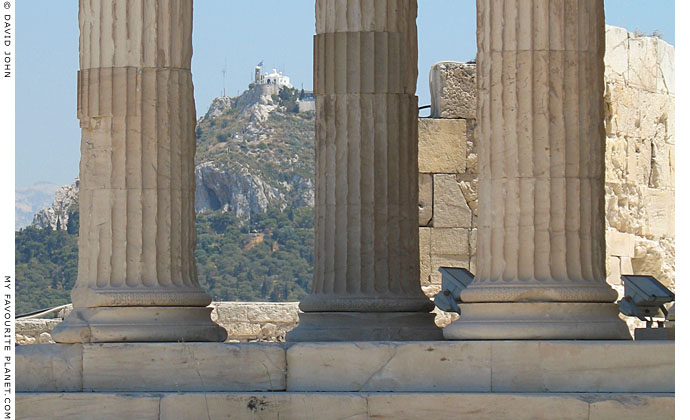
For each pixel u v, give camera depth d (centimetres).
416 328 4225
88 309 3559
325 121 4356
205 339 3588
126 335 3497
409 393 3225
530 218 3403
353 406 3212
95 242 3606
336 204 4319
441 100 6425
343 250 4297
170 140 3634
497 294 3375
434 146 6384
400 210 4338
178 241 3647
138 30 3609
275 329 6619
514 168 3412
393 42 4356
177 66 3650
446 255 6362
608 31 6519
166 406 3266
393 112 4347
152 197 3606
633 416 3123
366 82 4331
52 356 3434
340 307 4225
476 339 3362
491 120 3450
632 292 4459
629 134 6681
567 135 3419
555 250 3403
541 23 3416
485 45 3469
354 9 4350
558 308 3353
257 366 3350
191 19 3703
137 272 3591
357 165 4319
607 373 3231
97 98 3609
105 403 3297
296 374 3341
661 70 6988
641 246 6788
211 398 3250
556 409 3148
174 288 3606
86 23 3653
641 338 4241
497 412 3172
